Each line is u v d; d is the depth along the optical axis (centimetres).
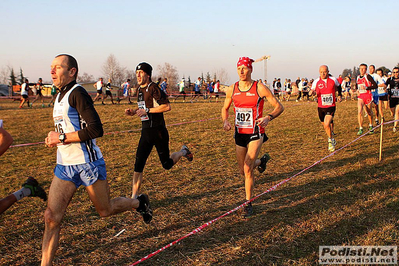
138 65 452
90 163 286
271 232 358
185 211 431
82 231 380
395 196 433
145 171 621
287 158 693
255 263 302
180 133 1052
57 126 289
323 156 695
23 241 361
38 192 322
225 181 552
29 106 2102
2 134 259
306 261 298
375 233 340
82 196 489
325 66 751
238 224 386
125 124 1270
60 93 288
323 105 762
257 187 516
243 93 418
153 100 448
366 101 936
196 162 681
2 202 295
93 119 274
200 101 2666
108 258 324
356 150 723
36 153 809
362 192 460
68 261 320
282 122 1258
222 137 970
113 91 4219
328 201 435
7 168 670
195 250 331
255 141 414
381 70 1148
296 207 423
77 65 293
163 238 361
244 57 415
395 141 789
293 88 3653
